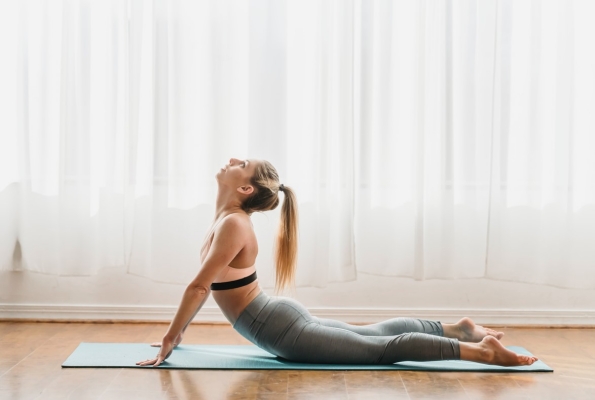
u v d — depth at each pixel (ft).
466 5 12.16
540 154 12.21
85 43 12.06
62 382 8.64
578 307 12.60
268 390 8.36
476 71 12.22
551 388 8.68
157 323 12.45
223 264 9.21
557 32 12.09
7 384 8.55
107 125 12.14
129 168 12.17
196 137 12.18
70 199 12.14
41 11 12.13
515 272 12.31
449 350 9.23
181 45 11.98
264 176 9.82
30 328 11.91
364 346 9.37
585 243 12.35
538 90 12.15
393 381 8.80
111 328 11.98
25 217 12.27
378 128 12.19
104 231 12.25
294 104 12.21
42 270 12.26
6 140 12.28
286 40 12.20
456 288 12.62
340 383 8.68
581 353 10.62
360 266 12.33
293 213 10.07
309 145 12.15
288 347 9.37
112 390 8.32
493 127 12.28
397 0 12.24
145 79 12.25
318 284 12.06
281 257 10.09
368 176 12.21
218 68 12.03
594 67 12.23
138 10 12.12
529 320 12.60
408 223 12.34
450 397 8.22
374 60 12.22
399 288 12.60
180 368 9.29
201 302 9.49
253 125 12.24
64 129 12.08
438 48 12.18
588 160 12.28
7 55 12.28
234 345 10.80
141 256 12.21
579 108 12.33
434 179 12.28
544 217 12.30
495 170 12.28
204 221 12.16
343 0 12.00
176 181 12.02
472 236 12.34
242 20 12.27
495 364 9.20
